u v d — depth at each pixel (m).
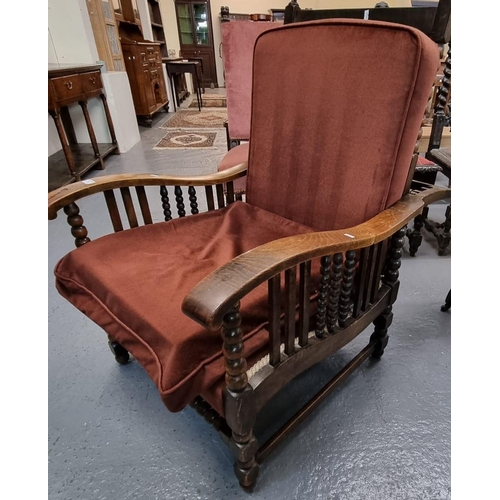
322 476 0.80
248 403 0.60
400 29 0.73
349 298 0.77
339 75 0.84
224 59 1.84
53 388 1.03
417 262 1.58
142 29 4.70
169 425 0.92
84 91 2.57
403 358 1.10
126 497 0.77
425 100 0.75
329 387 0.90
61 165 2.61
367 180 0.84
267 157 1.06
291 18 1.82
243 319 0.64
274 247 0.57
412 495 0.76
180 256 0.84
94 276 0.76
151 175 0.97
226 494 0.77
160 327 0.61
